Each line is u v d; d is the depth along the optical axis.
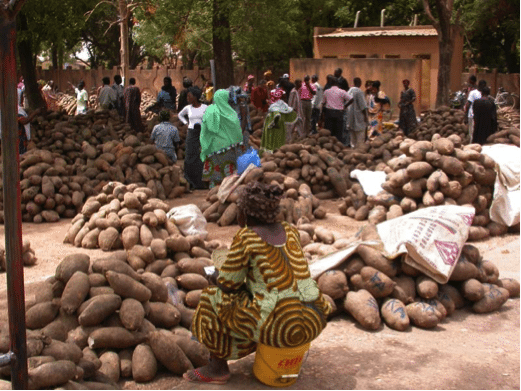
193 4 19.62
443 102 20.16
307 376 4.43
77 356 4.12
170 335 4.73
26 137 11.65
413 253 5.64
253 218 4.03
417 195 8.44
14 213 3.63
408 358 4.76
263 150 13.81
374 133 18.92
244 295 4.07
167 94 17.12
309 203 9.52
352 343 5.09
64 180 10.02
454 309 5.84
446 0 19.47
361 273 5.63
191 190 11.90
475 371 4.52
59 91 38.00
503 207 8.61
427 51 26.00
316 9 31.64
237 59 35.38
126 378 4.49
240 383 4.32
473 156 8.43
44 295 4.74
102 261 4.89
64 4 18.39
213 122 10.20
